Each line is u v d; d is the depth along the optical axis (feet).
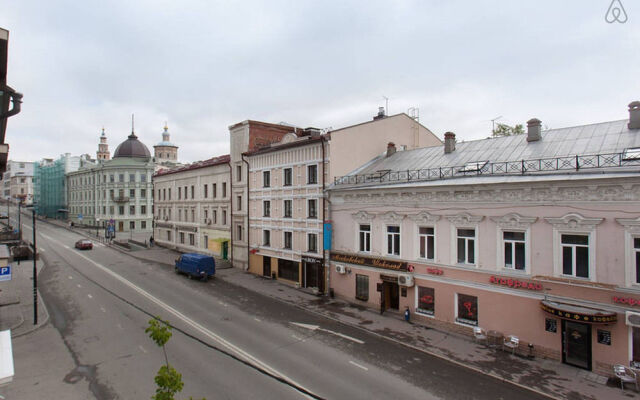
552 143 58.90
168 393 23.58
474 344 54.24
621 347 43.55
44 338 56.03
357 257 73.51
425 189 62.03
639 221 42.45
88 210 252.01
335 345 54.03
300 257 88.38
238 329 60.39
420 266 63.72
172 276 101.86
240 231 112.98
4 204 372.38
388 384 42.70
